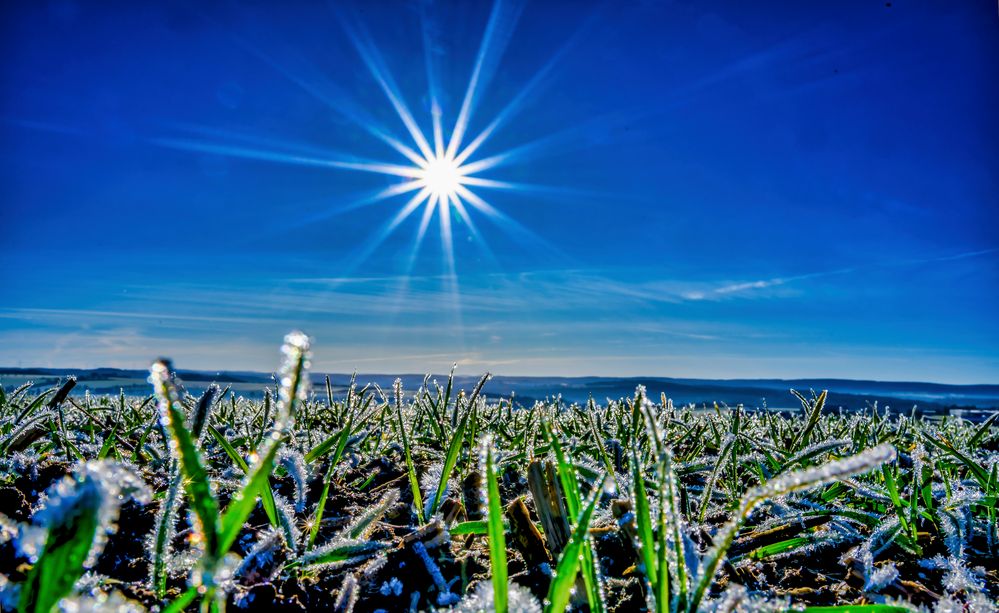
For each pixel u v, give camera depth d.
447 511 0.42
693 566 0.27
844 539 0.37
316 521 0.37
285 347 0.19
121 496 0.17
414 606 0.30
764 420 0.92
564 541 0.31
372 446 0.73
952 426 1.03
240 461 0.46
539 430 0.80
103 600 0.18
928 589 0.33
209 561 0.18
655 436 0.23
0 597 0.16
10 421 0.60
